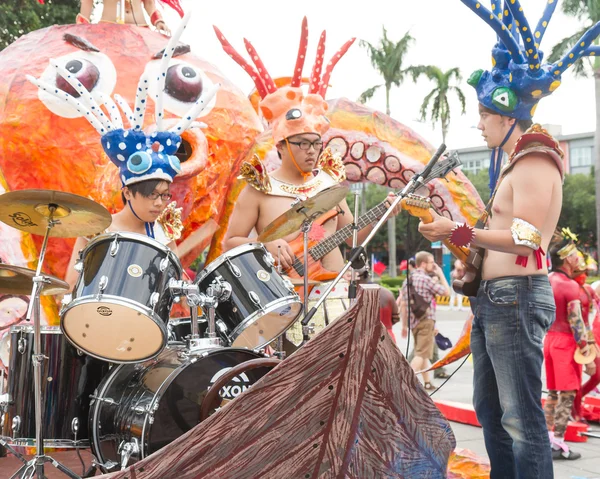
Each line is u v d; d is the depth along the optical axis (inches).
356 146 227.3
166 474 90.9
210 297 116.5
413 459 106.2
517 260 118.0
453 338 522.0
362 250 117.0
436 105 1151.0
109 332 112.9
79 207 116.9
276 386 94.3
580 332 208.4
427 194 217.5
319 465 98.7
